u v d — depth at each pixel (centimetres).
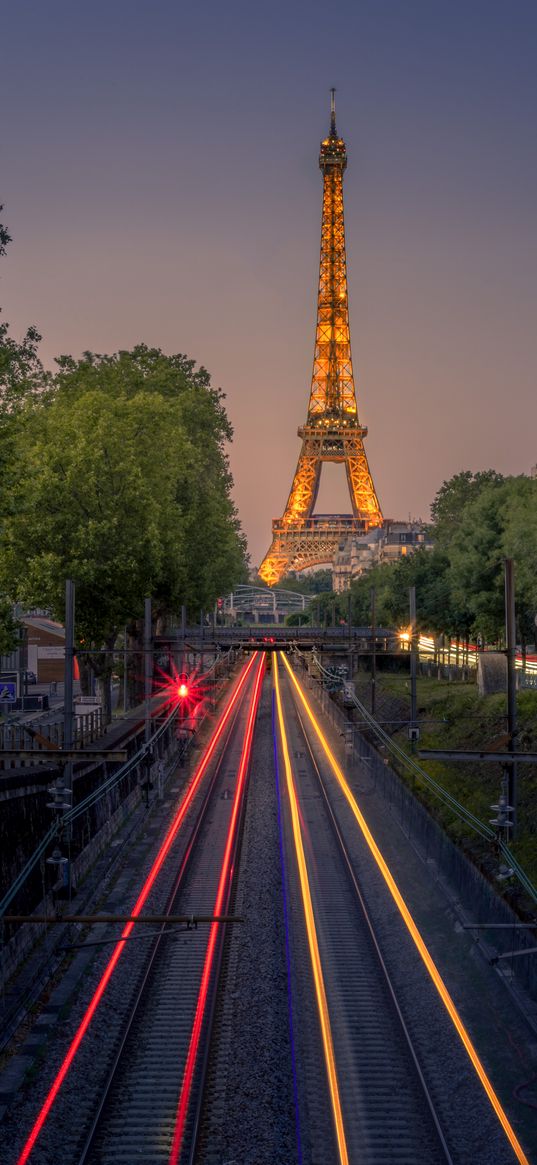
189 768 6762
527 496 7881
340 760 7000
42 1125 2056
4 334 3975
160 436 7188
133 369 8888
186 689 7594
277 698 11356
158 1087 2205
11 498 4272
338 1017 2612
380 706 8312
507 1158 1958
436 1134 2044
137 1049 2398
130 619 6838
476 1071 2311
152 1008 2650
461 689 7350
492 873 3278
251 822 5009
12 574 6294
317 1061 2362
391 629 10519
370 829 4828
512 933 2917
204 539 8225
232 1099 2166
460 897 3606
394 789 5219
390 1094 2208
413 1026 2558
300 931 3309
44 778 3500
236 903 3606
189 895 3716
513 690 3562
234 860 4241
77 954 3092
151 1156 1944
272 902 3616
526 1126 2072
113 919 2194
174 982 2839
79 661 7306
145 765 5816
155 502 6675
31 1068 2297
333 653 8656
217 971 2933
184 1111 2106
